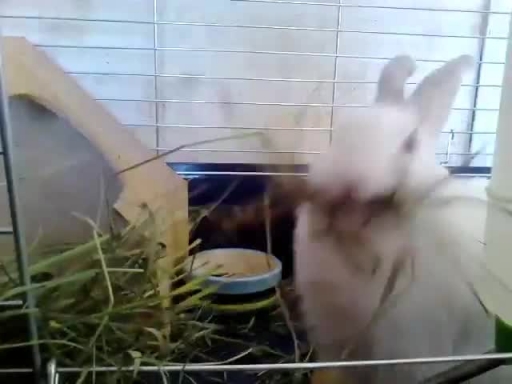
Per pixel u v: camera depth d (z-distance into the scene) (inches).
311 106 41.9
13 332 20.4
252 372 25.0
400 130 27.1
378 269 25.3
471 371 21.5
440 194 26.4
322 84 42.5
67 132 28.6
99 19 39.8
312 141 38.9
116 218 27.4
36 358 18.5
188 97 42.2
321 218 25.9
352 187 25.3
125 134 29.7
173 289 27.6
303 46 42.1
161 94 42.0
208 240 36.4
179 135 42.6
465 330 25.3
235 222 36.5
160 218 27.8
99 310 22.0
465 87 43.1
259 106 42.6
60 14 39.7
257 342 28.0
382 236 25.2
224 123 42.6
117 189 28.8
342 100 42.8
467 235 25.5
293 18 41.4
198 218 31.1
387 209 25.3
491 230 22.8
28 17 39.3
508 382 25.0
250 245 36.3
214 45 41.5
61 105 28.3
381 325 25.8
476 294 24.6
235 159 42.6
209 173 38.5
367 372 26.1
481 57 43.1
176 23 40.3
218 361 26.1
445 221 25.8
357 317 26.2
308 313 27.6
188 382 25.1
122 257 24.4
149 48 40.8
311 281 26.9
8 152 16.1
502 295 22.2
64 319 20.8
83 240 27.1
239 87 42.3
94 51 40.6
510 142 21.3
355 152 26.0
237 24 41.1
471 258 25.1
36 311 18.1
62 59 40.5
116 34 40.5
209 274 27.1
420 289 25.3
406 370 25.7
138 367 20.2
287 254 33.9
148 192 28.5
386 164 25.7
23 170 28.3
